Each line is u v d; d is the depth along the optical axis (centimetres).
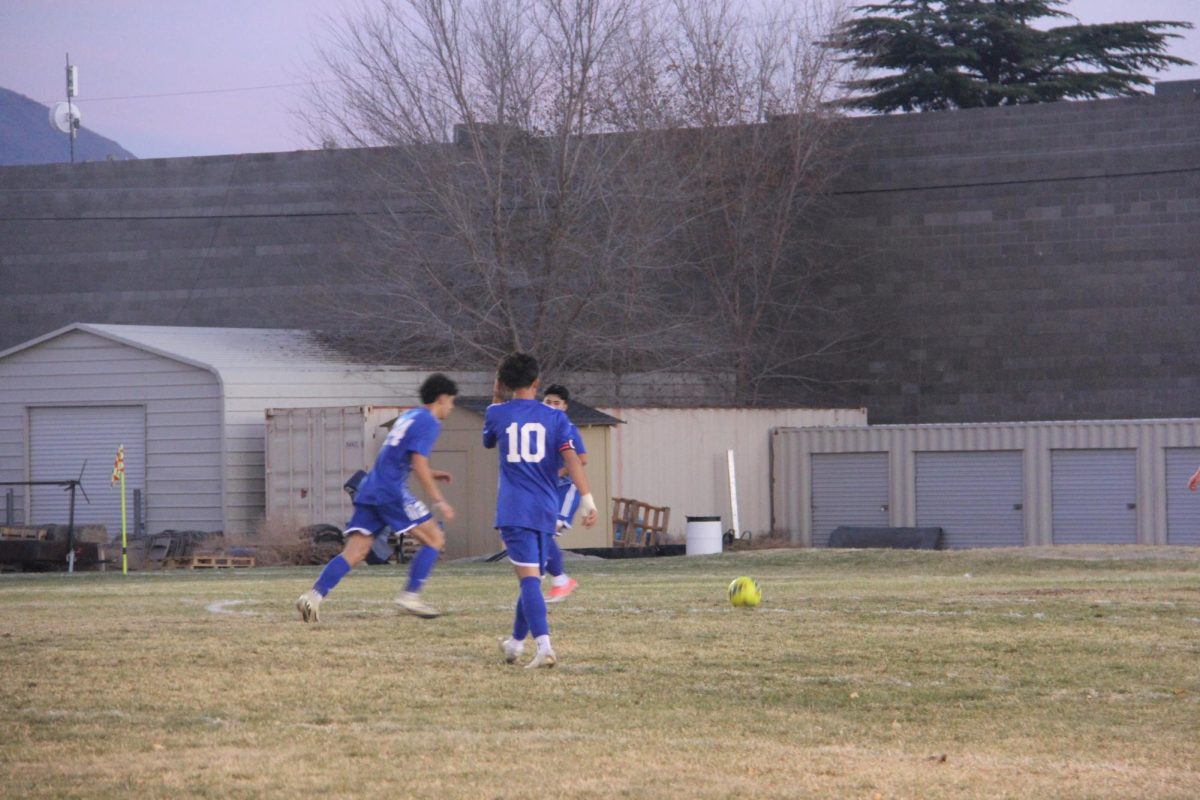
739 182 15150
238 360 11850
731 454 12438
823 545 13150
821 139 14912
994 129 14462
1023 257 14375
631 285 13588
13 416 12175
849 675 3084
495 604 4684
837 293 15050
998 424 12481
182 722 2531
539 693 2858
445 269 13162
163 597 5231
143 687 2883
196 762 2198
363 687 2905
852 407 14688
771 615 4244
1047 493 12281
